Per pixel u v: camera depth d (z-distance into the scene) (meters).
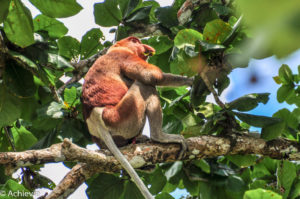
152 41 9.88
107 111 7.43
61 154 6.23
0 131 8.80
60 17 6.20
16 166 5.94
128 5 9.15
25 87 6.96
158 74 7.72
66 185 6.64
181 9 9.45
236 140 7.31
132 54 8.29
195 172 8.01
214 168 7.95
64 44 9.31
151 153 6.94
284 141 7.51
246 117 7.16
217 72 6.71
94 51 9.48
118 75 7.90
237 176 7.94
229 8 8.66
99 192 7.91
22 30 6.02
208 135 7.38
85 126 8.16
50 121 8.10
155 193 8.67
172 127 8.83
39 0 6.05
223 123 7.49
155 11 9.24
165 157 7.01
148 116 7.47
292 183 7.36
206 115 8.22
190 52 6.60
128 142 7.80
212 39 6.71
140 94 7.57
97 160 6.54
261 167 8.80
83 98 7.79
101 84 7.73
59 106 7.71
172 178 8.16
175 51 8.47
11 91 6.86
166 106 9.24
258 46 1.02
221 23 6.60
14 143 8.93
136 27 9.31
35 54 6.91
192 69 6.64
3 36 6.68
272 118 7.17
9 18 5.93
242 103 7.22
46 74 7.08
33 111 7.77
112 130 7.39
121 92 7.70
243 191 7.89
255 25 1.00
